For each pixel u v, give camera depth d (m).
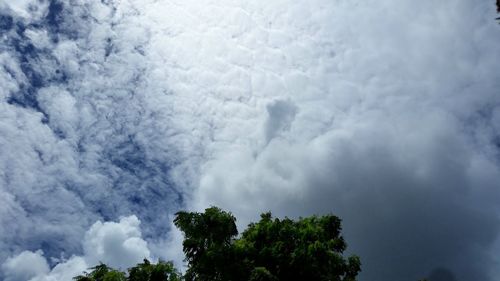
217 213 17.45
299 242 17.23
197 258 16.84
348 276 17.50
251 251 16.73
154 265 16.12
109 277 15.23
